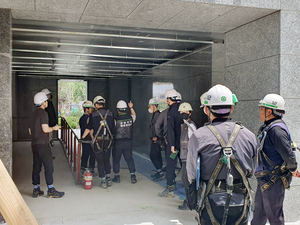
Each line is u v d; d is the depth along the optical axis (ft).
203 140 6.75
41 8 12.47
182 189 17.19
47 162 16.34
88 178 18.35
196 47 18.95
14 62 25.50
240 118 15.19
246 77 14.89
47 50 20.68
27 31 15.39
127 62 24.35
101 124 18.52
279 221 9.66
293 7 13.16
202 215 6.92
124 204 15.39
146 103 26.86
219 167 6.64
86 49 20.26
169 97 15.88
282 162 9.52
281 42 13.06
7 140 12.28
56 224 12.44
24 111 38.22
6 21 12.35
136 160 26.84
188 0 11.85
